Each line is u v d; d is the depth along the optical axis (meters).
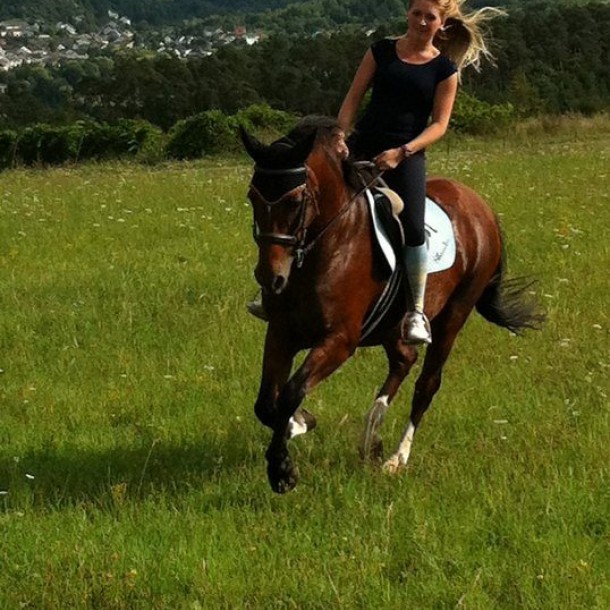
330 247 7.12
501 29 48.75
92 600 5.93
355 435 8.48
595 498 7.16
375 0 156.75
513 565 6.29
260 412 7.18
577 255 14.28
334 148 7.24
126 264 14.26
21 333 11.09
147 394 9.37
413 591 6.00
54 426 8.70
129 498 7.21
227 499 7.19
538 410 8.86
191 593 5.96
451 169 24.02
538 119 35.75
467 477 7.50
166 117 45.91
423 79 7.72
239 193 20.52
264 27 163.88
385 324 7.91
